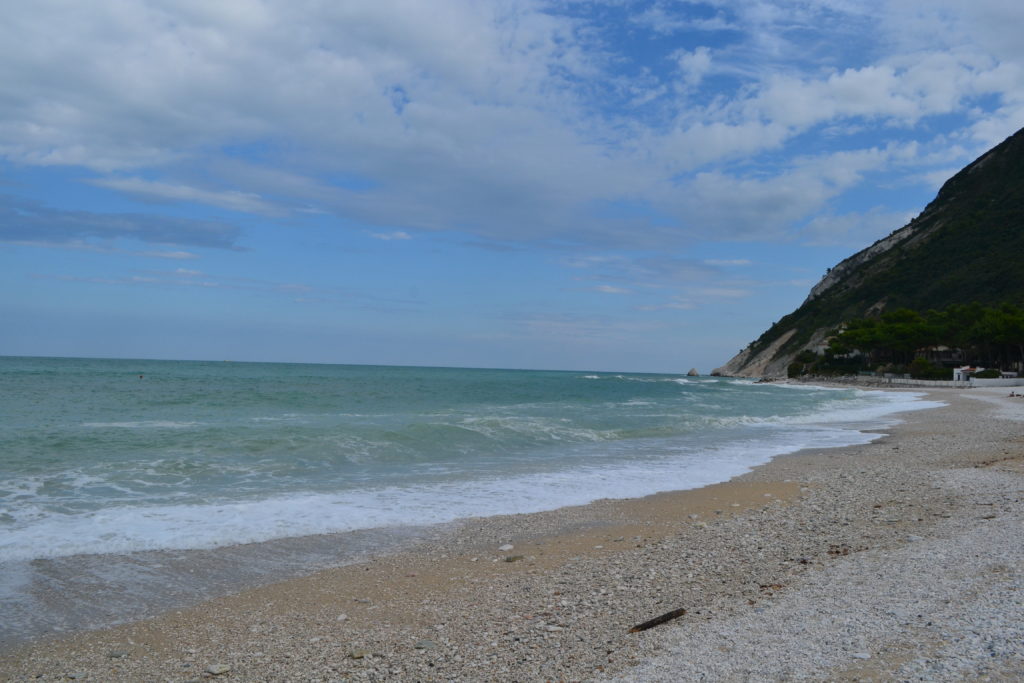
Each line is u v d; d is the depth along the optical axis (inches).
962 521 358.6
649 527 402.3
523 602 271.6
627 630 232.1
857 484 522.9
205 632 246.4
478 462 653.9
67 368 3425.2
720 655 200.8
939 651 191.3
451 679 198.1
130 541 359.9
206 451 645.9
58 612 265.9
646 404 1614.2
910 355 4247.0
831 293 6363.2
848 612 229.8
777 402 1857.8
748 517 418.3
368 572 318.3
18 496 452.8
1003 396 2053.4
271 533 381.7
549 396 1924.2
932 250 5472.4
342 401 1435.8
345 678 202.1
